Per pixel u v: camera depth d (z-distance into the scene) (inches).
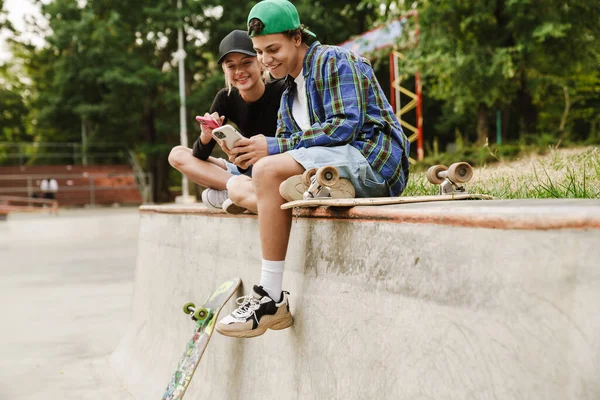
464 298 55.3
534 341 48.1
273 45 88.5
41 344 215.6
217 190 117.8
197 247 127.4
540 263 48.0
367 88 88.8
